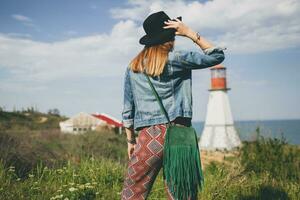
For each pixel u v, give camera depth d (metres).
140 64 3.43
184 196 3.30
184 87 3.45
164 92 3.39
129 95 3.61
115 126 48.38
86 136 22.31
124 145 22.45
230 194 6.03
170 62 3.36
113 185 6.66
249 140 9.40
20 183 6.34
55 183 6.43
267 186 6.57
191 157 3.29
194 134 3.34
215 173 6.90
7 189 5.86
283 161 8.61
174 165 3.26
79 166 7.90
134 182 3.45
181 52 3.38
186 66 3.39
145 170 3.41
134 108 3.66
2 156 8.14
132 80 3.51
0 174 6.48
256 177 7.48
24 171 8.22
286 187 6.80
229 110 42.50
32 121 52.78
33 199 5.55
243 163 8.53
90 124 47.69
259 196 6.12
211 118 42.50
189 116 3.41
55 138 20.92
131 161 3.44
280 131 9.42
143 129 3.43
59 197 5.38
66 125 47.38
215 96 42.75
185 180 3.27
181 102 3.41
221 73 43.38
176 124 3.40
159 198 6.12
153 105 3.39
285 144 9.27
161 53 3.38
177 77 3.42
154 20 3.43
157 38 3.39
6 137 10.10
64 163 9.59
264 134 9.32
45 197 5.63
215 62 3.42
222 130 41.16
